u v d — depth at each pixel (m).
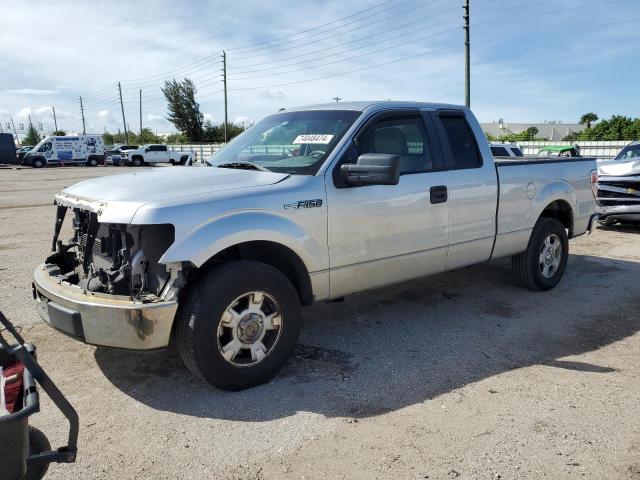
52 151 43.34
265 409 3.50
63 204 4.14
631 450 3.05
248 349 3.72
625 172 9.73
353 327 5.00
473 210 5.09
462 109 5.25
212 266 3.70
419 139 4.79
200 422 3.34
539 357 4.34
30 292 6.00
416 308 5.55
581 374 4.03
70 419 2.35
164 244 3.44
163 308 3.30
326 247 4.07
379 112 4.54
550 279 6.12
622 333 4.89
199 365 3.48
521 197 5.59
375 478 2.80
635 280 6.69
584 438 3.16
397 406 3.54
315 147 4.30
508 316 5.32
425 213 4.67
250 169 4.32
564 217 6.46
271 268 3.74
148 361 4.20
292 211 3.84
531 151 33.84
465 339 4.72
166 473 2.85
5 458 2.09
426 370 4.09
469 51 25.61
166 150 47.12
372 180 3.90
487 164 5.25
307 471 2.86
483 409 3.50
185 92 71.50
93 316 3.35
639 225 11.03
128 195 3.58
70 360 4.22
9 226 10.71
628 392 3.74
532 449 3.05
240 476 2.83
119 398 3.64
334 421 3.35
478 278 6.66
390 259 4.49
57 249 4.50
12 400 2.27
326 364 4.18
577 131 85.06
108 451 3.04
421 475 2.82
